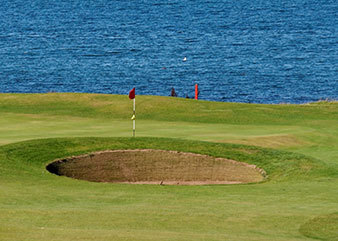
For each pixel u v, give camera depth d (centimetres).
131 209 4766
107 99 12056
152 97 12256
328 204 5150
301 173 6719
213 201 5206
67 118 10425
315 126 10612
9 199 5009
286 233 4256
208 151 7488
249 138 8575
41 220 4291
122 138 7750
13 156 6788
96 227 4175
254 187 5950
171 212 4703
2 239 3731
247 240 3981
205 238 3972
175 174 7225
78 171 7012
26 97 12175
